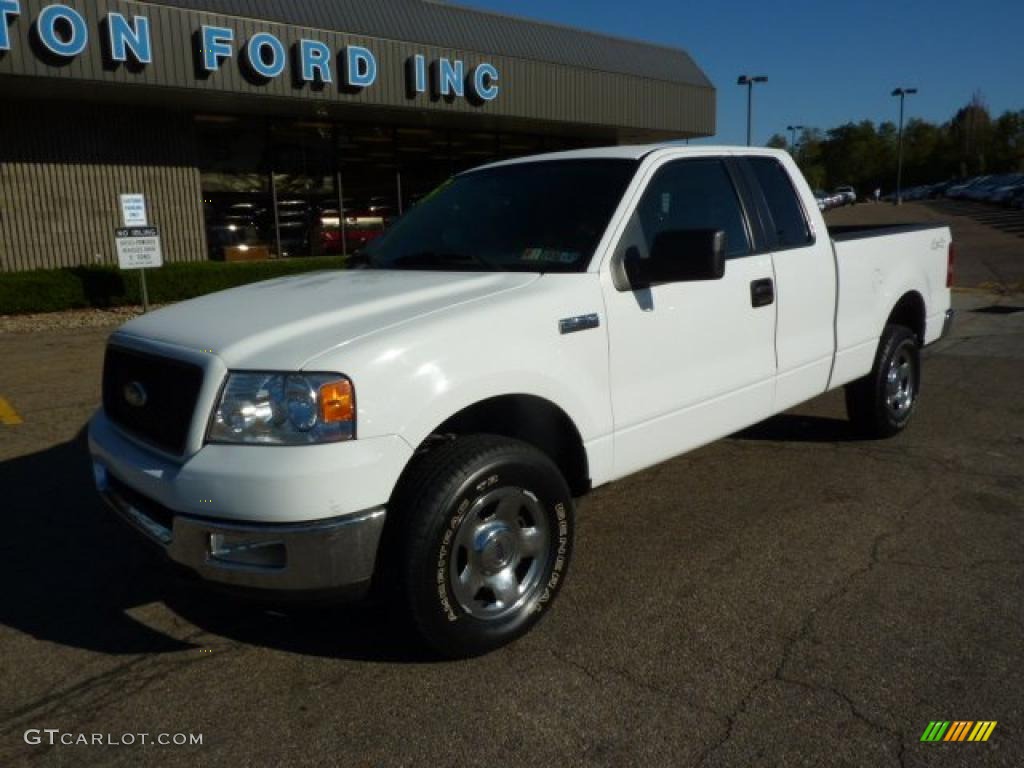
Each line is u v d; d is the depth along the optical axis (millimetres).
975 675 2963
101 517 4668
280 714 2846
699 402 4055
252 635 3395
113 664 3191
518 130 21328
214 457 2762
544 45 19281
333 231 18547
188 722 2814
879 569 3830
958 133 99000
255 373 2787
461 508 2973
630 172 3922
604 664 3096
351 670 3113
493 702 2879
